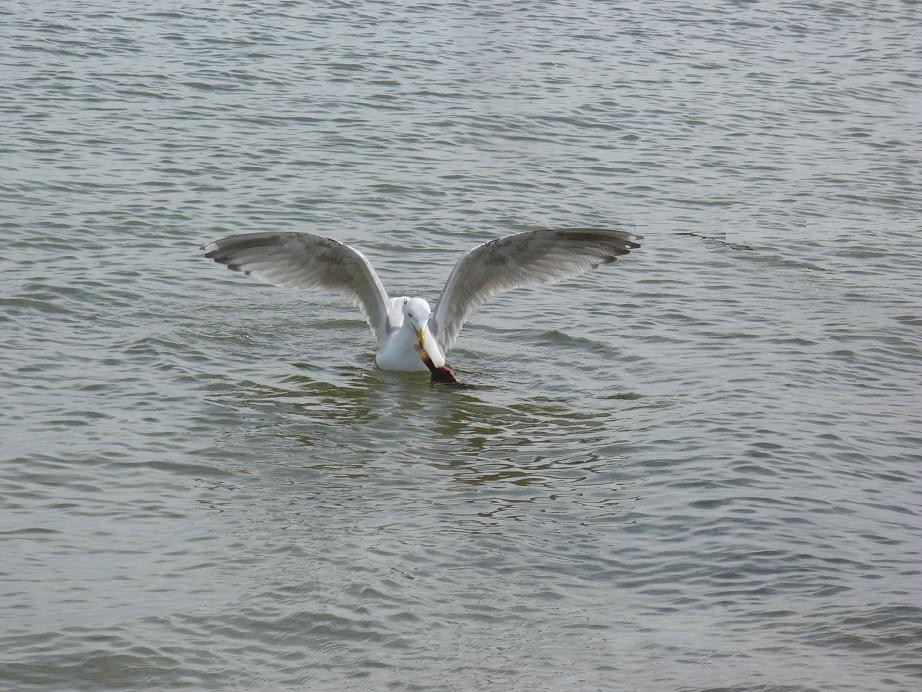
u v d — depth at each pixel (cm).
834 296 1797
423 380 1484
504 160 2394
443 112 2652
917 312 1738
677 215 2156
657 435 1320
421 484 1200
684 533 1097
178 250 1816
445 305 1515
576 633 934
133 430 1271
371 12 3469
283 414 1351
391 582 996
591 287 1798
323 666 883
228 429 1299
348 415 1367
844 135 2767
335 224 1975
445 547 1064
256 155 2278
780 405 1401
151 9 3241
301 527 1092
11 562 1001
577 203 2175
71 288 1631
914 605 969
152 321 1572
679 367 1522
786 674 869
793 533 1095
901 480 1223
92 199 1977
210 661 884
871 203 2295
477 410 1395
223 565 1016
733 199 2269
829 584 1007
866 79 3278
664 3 3909
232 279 1742
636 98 2908
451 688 859
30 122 2331
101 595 960
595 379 1491
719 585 1008
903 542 1088
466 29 3403
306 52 3011
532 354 1569
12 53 2756
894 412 1398
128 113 2447
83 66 2719
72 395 1341
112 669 869
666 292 1786
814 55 3491
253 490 1166
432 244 1925
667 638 927
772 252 1984
